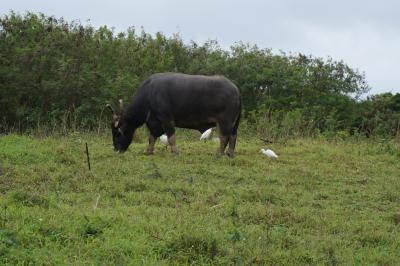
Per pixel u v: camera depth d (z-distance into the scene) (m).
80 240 7.09
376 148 16.31
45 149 13.33
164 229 7.73
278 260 7.08
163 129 14.32
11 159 12.36
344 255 7.54
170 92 14.03
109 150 14.38
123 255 6.73
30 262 6.32
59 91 18.45
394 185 12.07
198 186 10.94
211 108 13.92
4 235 6.76
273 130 18.39
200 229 7.75
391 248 8.05
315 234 8.48
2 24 19.03
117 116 14.60
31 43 18.41
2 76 17.78
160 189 10.55
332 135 18.95
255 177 12.05
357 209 10.27
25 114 18.00
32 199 8.80
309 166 13.64
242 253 7.12
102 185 10.48
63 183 10.60
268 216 9.01
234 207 9.05
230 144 14.09
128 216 8.40
